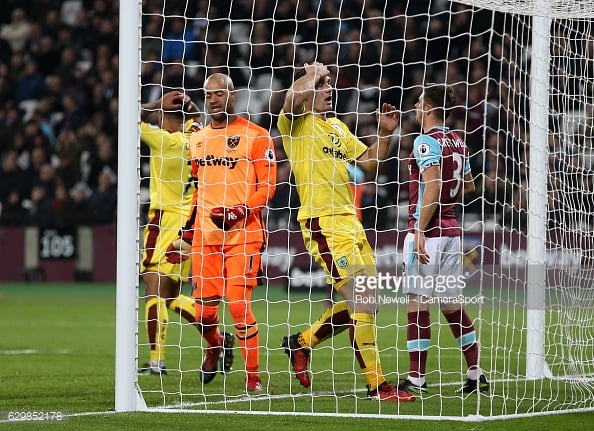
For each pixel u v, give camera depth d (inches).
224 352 1061.8
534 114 1093.1
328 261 952.3
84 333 1745.8
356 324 932.6
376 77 2669.8
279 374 1157.7
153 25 3021.7
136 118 861.8
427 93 944.3
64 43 3464.6
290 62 2854.3
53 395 956.0
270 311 2183.8
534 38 1087.6
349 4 2834.6
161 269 1153.4
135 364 848.9
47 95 3361.2
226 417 794.2
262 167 985.5
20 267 3061.0
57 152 3225.9
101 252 2982.3
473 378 957.8
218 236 993.5
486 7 969.5
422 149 916.6
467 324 956.6
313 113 960.9
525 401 903.1
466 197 2161.7
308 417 789.9
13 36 3560.5
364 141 2564.0
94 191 3011.8
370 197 2300.7
